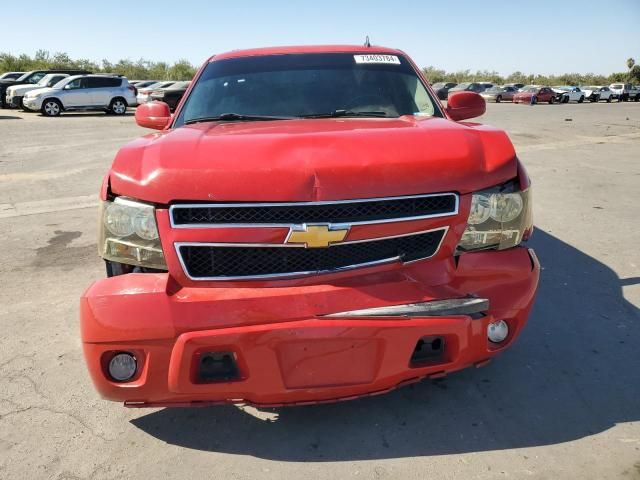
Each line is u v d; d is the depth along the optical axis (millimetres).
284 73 3602
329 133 2461
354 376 2164
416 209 2248
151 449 2363
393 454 2293
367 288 2172
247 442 2396
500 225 2379
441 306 2172
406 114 3314
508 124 19547
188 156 2238
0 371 3014
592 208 6621
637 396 2676
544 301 3820
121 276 2199
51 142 13625
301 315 2107
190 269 2164
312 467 2232
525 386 2775
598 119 22906
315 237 2117
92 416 2598
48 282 4367
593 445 2318
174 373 2096
